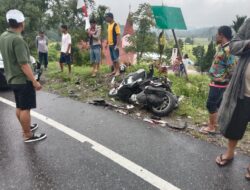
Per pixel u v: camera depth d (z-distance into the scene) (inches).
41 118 245.4
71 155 180.7
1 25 932.6
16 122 236.7
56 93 338.6
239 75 151.5
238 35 151.2
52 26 1095.0
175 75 436.1
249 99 152.6
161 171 163.3
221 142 203.0
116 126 229.9
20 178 156.3
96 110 271.0
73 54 896.9
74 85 369.7
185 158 178.2
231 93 155.5
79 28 1005.8
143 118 251.8
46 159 175.8
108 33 376.2
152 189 147.4
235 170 165.3
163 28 416.8
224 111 159.9
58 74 442.3
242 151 189.8
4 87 355.3
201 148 192.4
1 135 210.8
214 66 204.8
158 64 421.1
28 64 184.4
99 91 338.0
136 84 285.0
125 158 177.3
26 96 190.9
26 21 930.7
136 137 208.7
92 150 187.5
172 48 465.7
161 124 236.7
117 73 381.4
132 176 158.2
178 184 151.6
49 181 153.7
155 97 255.9
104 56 624.7
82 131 218.4
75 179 155.3
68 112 263.4
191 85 386.0
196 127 233.1
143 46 483.8
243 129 159.6
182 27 422.6
